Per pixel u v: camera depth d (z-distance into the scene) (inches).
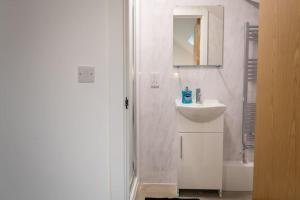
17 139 73.2
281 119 47.5
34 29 70.1
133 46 106.7
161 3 115.8
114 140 71.1
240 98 118.6
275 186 49.9
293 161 43.2
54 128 72.5
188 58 117.7
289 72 44.5
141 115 120.8
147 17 116.5
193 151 109.0
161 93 119.6
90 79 70.4
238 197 110.7
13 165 74.2
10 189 74.9
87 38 69.7
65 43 70.1
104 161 72.7
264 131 55.2
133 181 110.7
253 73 116.5
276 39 49.5
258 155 58.7
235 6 114.8
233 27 115.7
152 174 123.2
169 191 118.0
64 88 71.2
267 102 53.6
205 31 116.5
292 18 43.6
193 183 110.6
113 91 69.9
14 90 71.8
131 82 100.1
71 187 74.1
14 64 71.1
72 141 72.6
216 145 108.4
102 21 69.1
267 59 53.7
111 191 72.7
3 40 70.7
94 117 71.6
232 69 117.6
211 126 107.6
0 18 70.2
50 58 70.6
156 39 117.3
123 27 68.7
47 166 73.7
